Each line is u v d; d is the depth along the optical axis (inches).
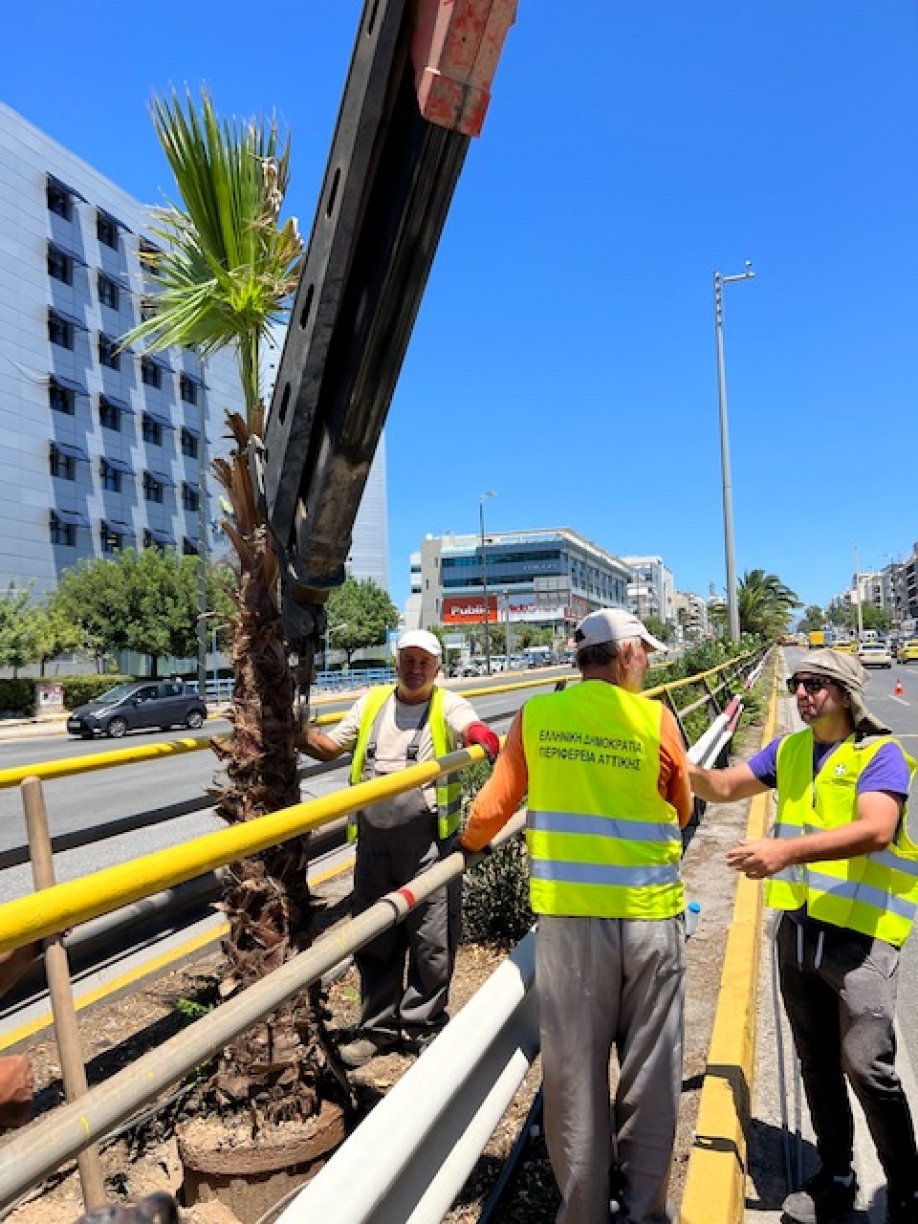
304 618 110.6
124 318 2276.1
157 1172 118.5
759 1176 126.4
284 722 111.1
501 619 4854.8
